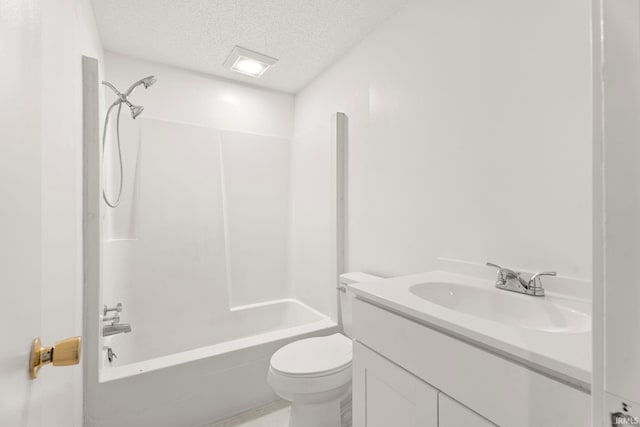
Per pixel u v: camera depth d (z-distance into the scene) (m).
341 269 2.05
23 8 0.43
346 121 2.06
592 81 0.31
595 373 0.30
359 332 1.10
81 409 1.26
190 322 2.18
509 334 0.68
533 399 0.61
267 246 2.55
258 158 2.54
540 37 1.06
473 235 1.27
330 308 2.09
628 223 0.28
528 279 1.05
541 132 1.05
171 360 1.51
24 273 0.43
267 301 2.52
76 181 1.16
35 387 0.49
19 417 0.40
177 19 1.72
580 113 0.96
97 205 1.36
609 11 0.29
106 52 2.03
